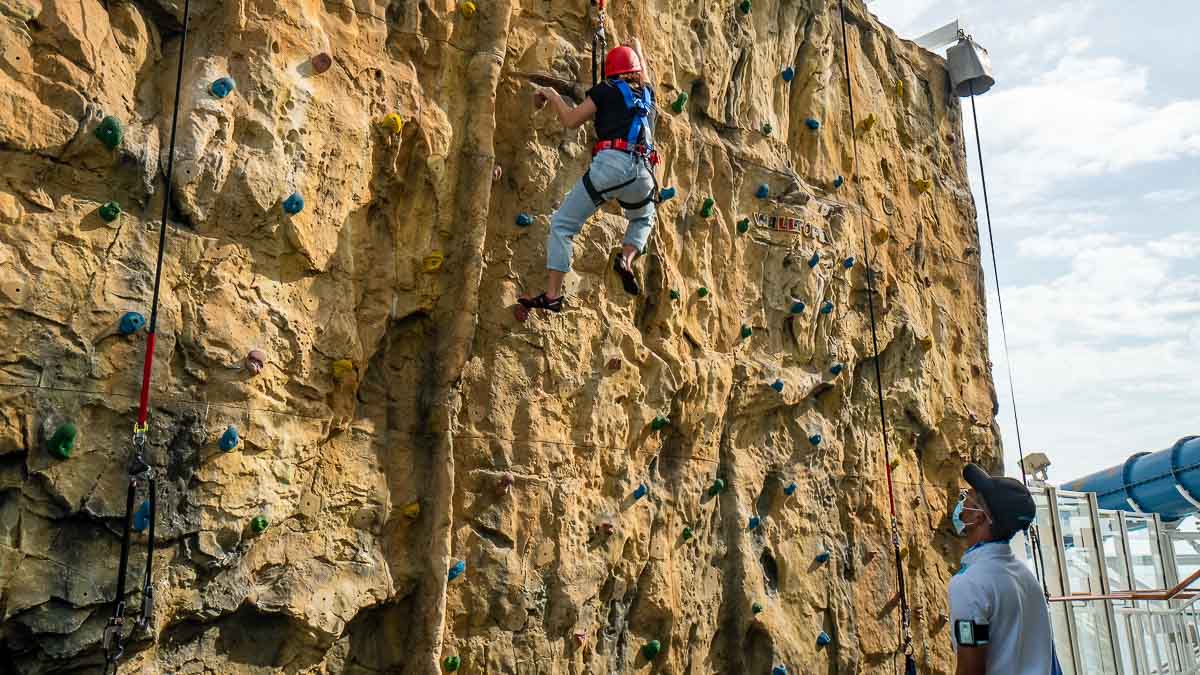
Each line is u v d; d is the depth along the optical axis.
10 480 4.27
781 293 8.63
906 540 9.58
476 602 5.95
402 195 6.11
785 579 8.16
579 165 6.96
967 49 11.93
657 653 7.01
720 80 8.38
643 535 7.03
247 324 5.14
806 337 8.75
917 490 9.98
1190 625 13.49
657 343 7.36
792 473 8.52
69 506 4.39
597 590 6.59
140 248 4.80
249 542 5.06
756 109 8.80
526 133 6.73
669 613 7.09
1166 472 16.17
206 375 4.94
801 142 9.45
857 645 8.53
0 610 4.16
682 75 8.02
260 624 5.15
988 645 3.47
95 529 4.50
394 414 5.98
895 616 9.10
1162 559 14.66
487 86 6.43
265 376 5.20
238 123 5.19
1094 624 11.84
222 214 5.11
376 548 5.68
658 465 7.40
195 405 4.87
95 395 4.53
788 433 8.65
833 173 9.66
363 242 5.88
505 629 6.06
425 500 5.92
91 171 4.68
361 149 5.78
